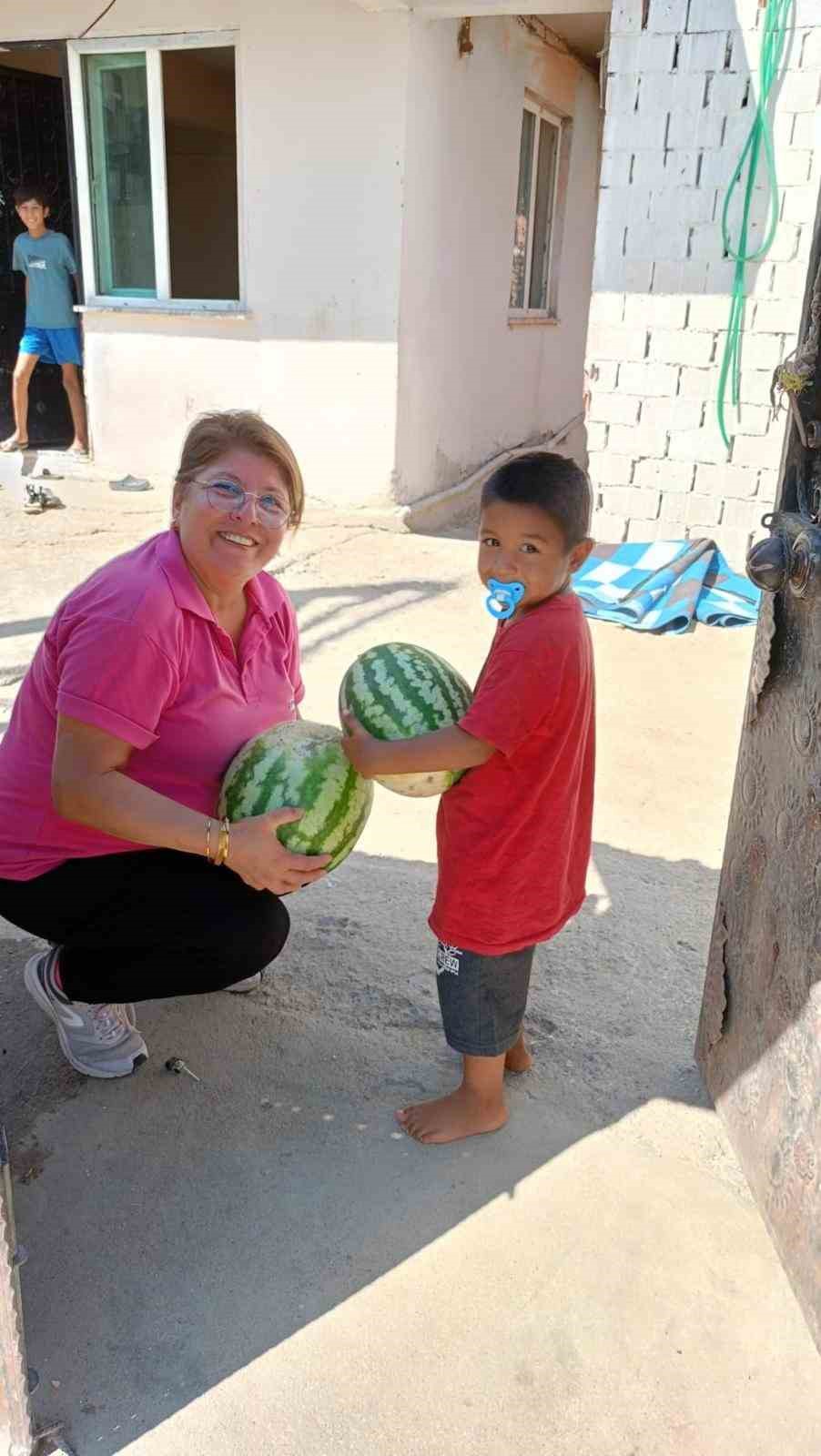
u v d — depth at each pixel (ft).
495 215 33.81
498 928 8.10
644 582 23.68
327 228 28.60
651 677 19.84
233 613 8.84
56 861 8.63
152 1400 6.79
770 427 24.14
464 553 27.73
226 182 47.44
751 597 23.34
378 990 10.71
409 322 29.12
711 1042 9.34
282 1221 8.07
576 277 43.09
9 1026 10.07
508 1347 7.19
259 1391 6.86
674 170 23.36
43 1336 7.15
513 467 7.57
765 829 8.21
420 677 8.05
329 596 23.67
